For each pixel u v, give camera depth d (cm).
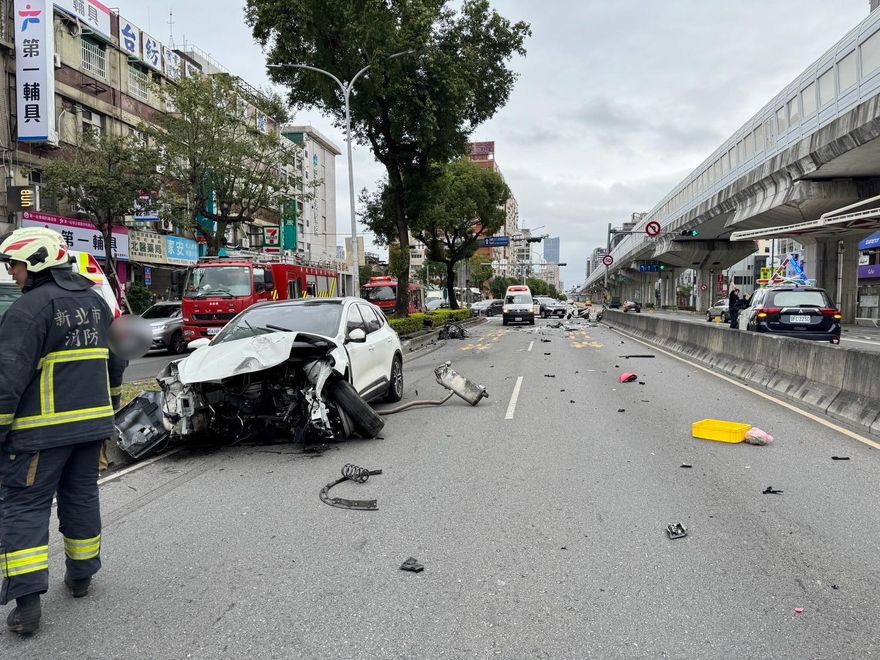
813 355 962
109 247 2408
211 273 1852
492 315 5972
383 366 913
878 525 451
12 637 321
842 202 2662
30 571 321
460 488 555
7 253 336
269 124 3912
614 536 438
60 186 2238
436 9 2272
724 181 3462
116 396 402
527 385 1191
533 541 431
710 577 372
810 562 391
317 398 677
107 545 441
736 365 1314
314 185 3105
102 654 303
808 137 2403
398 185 2645
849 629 314
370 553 416
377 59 2166
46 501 337
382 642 307
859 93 2078
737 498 516
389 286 3844
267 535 453
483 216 4291
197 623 330
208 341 777
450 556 409
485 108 2712
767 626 317
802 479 567
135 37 3136
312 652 299
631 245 6775
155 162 2448
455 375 982
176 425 671
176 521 488
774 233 2105
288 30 2217
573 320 4378
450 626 321
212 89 2573
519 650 298
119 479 611
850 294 3234
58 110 2605
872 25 1981
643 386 1169
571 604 342
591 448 694
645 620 324
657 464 625
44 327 329
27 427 328
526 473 598
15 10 2314
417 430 802
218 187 2647
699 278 6184
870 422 757
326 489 552
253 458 676
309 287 2369
